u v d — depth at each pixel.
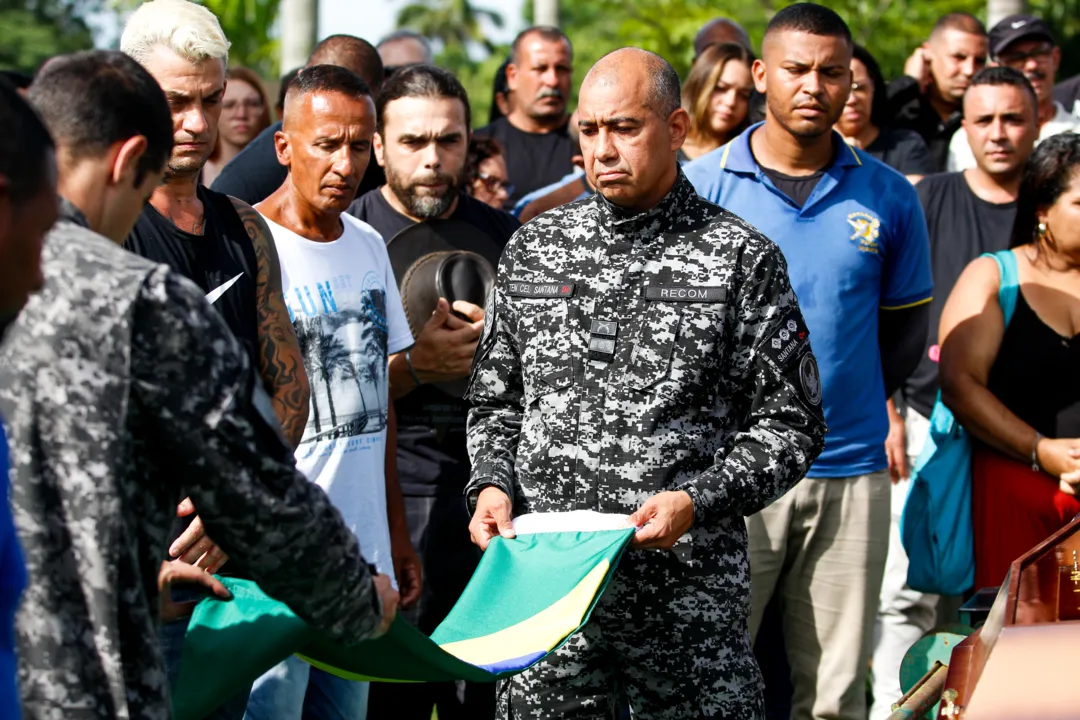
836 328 5.04
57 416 2.38
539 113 8.07
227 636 3.08
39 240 2.21
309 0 11.94
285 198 4.41
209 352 2.46
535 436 4.01
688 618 3.87
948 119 8.13
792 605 5.24
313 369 4.27
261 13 16.55
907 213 5.22
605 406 3.90
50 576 2.37
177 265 3.73
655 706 3.97
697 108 6.73
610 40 25.45
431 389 4.98
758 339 3.89
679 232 3.99
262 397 2.56
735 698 3.90
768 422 3.87
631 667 3.97
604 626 3.94
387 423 4.61
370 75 6.02
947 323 5.41
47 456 2.39
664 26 15.24
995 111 6.34
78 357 2.39
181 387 2.43
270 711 4.09
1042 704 2.75
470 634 3.53
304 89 4.25
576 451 3.92
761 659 5.81
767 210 5.09
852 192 5.12
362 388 4.37
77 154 2.61
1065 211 5.16
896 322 5.34
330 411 4.29
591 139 3.94
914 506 5.44
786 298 3.94
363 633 2.74
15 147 2.14
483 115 30.20
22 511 2.37
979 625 4.15
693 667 3.88
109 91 2.63
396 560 4.69
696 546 3.87
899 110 8.23
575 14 28.72
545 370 3.99
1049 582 3.49
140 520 2.49
